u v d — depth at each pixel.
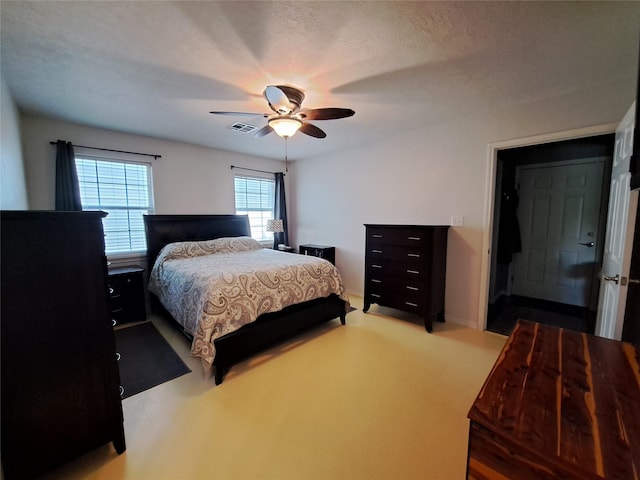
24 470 1.24
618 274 1.81
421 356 2.52
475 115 2.95
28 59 1.84
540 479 0.65
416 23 1.51
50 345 1.28
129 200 3.62
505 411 0.78
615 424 0.72
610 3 1.36
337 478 1.38
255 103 2.58
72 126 3.13
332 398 1.95
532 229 4.21
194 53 1.78
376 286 3.49
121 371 2.30
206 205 4.31
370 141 3.94
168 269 3.05
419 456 1.49
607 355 1.08
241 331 2.29
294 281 2.75
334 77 2.10
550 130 2.52
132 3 1.34
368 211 4.13
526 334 1.28
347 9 1.40
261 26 1.52
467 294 3.17
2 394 1.17
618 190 2.02
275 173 5.08
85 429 1.40
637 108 1.29
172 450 1.54
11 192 2.05
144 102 2.55
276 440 1.60
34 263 1.22
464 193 3.11
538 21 1.50
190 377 2.22
